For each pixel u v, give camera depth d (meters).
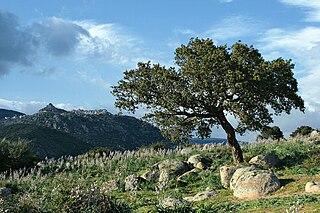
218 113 32.06
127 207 19.81
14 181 33.31
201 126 32.97
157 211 17.58
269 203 18.14
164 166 31.89
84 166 40.59
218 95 30.05
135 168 37.50
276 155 30.84
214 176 29.08
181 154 40.81
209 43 31.83
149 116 32.47
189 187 28.17
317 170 26.70
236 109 29.56
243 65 30.66
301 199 17.92
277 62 31.12
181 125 32.28
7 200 19.83
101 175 36.72
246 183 22.91
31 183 32.38
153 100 31.69
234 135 32.28
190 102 31.23
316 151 31.45
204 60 29.89
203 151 40.50
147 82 31.67
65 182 22.11
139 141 127.81
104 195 18.58
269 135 55.34
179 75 31.75
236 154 32.09
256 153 36.19
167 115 32.09
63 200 17.78
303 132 58.25
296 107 32.34
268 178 22.86
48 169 41.50
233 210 17.83
